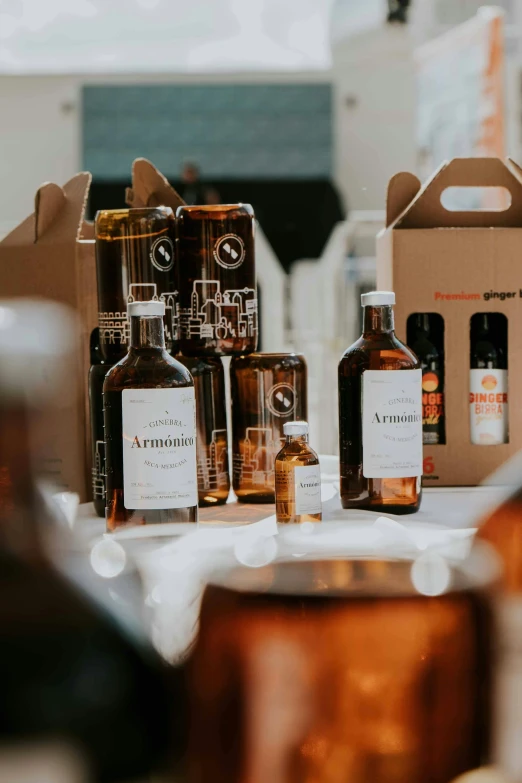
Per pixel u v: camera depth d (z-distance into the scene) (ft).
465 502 4.28
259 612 2.33
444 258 4.72
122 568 2.07
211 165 22.47
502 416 4.76
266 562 2.41
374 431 4.03
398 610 2.30
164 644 2.05
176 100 22.38
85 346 4.53
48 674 1.55
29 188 22.44
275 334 14.05
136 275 4.11
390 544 2.53
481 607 2.30
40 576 1.58
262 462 4.52
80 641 1.58
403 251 4.73
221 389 4.53
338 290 13.99
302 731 2.27
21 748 1.52
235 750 2.24
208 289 4.34
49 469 1.74
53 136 22.27
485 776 2.25
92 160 22.35
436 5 21.21
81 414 4.49
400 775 2.28
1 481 1.60
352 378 4.08
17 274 4.70
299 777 2.24
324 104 22.41
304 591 2.33
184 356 4.49
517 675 2.26
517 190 4.91
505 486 2.66
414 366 4.06
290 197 22.52
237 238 4.34
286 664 2.31
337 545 2.50
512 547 2.48
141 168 5.15
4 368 1.57
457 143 11.39
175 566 2.44
